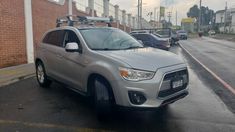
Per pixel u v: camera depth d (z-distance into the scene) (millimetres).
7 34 11594
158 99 4715
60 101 6594
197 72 11211
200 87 8203
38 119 5371
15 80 9102
